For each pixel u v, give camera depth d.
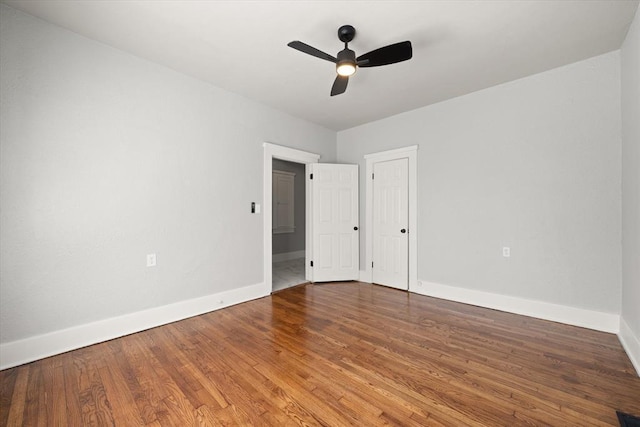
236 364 2.00
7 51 1.96
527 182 2.95
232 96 3.34
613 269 2.51
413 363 2.01
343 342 2.34
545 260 2.85
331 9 1.97
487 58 2.60
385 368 1.94
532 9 1.96
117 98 2.46
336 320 2.83
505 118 3.09
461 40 2.32
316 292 3.86
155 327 2.67
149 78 2.66
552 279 2.81
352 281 4.48
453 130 3.48
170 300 2.80
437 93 3.35
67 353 2.17
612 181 2.51
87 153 2.30
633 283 2.11
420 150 3.80
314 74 2.92
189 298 2.95
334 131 4.84
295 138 4.15
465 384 1.76
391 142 4.14
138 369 1.94
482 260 3.25
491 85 3.15
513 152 3.04
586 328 2.61
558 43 2.38
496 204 3.15
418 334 2.49
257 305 3.31
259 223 3.65
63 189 2.19
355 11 1.99
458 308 3.18
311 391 1.70
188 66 2.77
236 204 3.39
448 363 2.01
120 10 1.99
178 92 2.87
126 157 2.52
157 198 2.72
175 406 1.57
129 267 2.54
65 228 2.20
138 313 2.59
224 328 2.64
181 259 2.89
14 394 1.67
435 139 3.65
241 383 1.78
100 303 2.38
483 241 3.24
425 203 3.74
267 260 3.72
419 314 2.99
